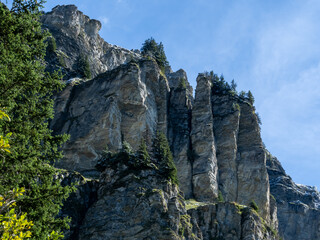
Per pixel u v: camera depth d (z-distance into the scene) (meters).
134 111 105.19
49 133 31.84
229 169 112.31
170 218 71.38
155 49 135.38
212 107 125.75
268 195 113.31
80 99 107.00
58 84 31.70
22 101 30.67
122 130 102.94
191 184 103.94
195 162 107.38
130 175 77.50
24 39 32.00
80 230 72.62
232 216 85.44
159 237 68.81
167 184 77.75
